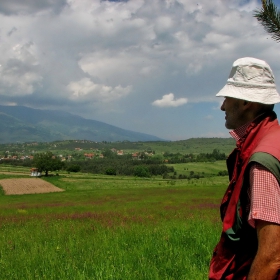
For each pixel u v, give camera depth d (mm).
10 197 68500
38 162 139750
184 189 69812
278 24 3064
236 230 2068
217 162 196250
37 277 5758
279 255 1773
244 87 2256
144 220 15531
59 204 39250
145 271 5590
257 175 1906
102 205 34750
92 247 8070
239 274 2072
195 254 6789
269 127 2162
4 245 9438
